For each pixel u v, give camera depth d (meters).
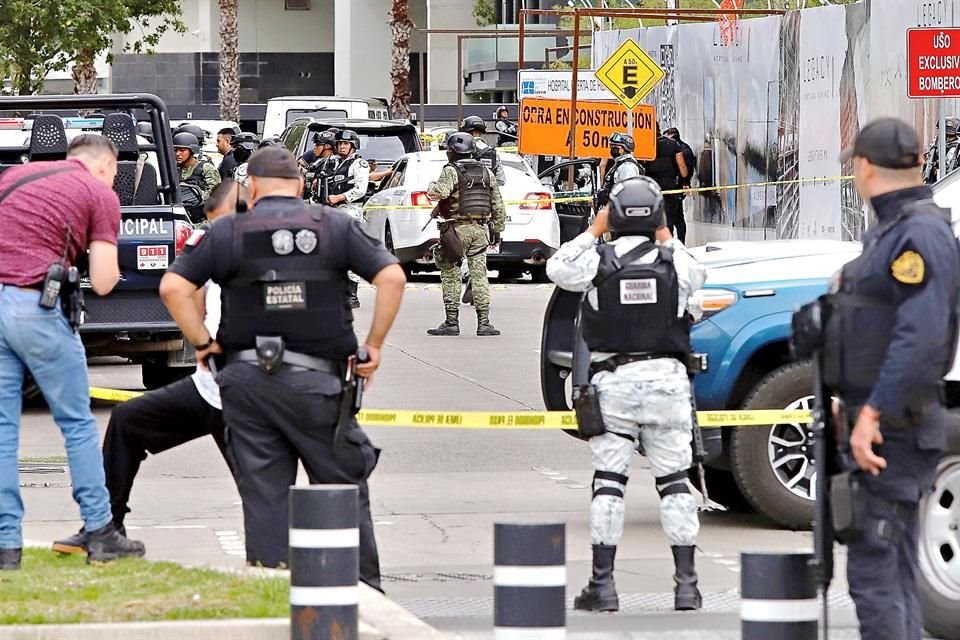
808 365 33.56
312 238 25.73
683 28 108.44
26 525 34.66
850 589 20.92
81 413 27.77
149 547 32.53
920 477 20.66
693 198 108.00
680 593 27.72
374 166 100.19
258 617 23.47
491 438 46.69
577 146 94.50
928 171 71.06
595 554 27.72
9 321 26.98
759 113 95.06
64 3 153.62
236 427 26.23
